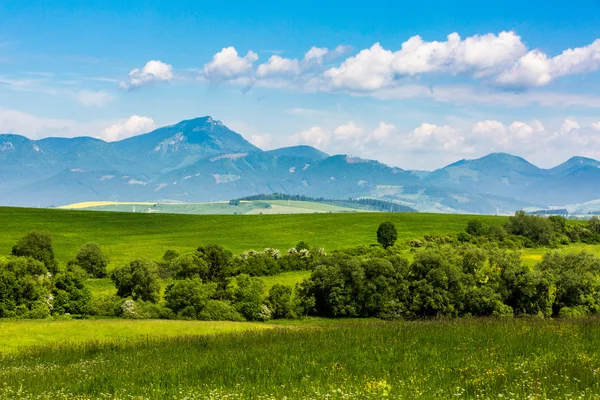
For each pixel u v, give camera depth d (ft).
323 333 135.23
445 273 285.43
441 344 107.34
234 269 347.77
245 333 151.94
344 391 71.00
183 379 87.71
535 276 278.26
